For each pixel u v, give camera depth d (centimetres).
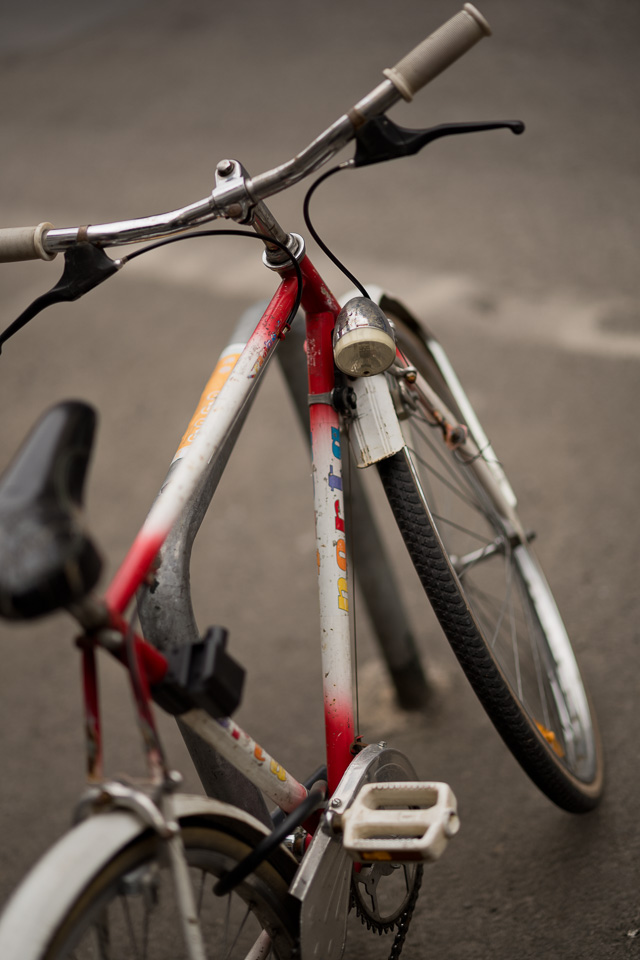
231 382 121
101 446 342
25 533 75
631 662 213
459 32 112
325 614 128
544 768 150
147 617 118
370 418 135
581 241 393
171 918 168
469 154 475
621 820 170
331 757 124
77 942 83
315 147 114
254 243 445
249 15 685
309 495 307
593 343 337
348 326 131
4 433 355
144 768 219
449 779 196
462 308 364
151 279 435
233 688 95
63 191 500
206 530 300
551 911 155
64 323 418
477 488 197
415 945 156
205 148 514
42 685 254
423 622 250
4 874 194
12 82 652
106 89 615
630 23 577
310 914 105
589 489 275
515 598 239
